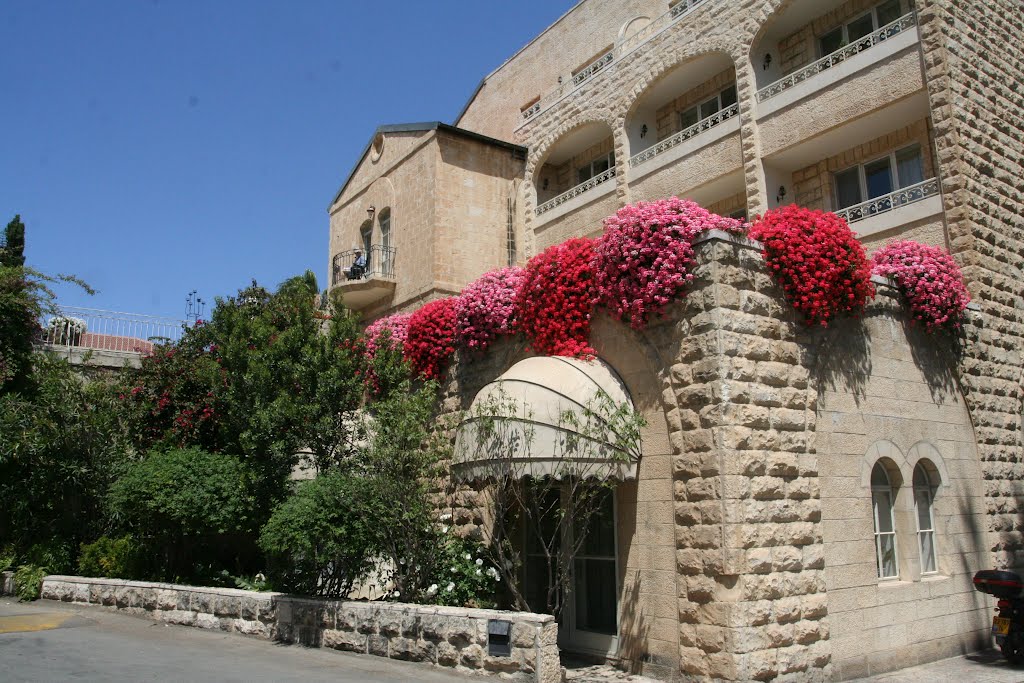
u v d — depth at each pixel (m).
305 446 13.91
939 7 15.10
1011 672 10.95
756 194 18.62
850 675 10.40
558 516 12.37
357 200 26.84
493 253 23.98
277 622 12.18
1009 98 15.98
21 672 9.07
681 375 10.52
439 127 23.48
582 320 12.44
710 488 9.84
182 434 17.27
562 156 26.08
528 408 10.98
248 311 18.81
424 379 16.23
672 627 10.23
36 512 17.34
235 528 14.30
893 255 13.12
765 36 19.72
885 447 11.83
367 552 12.20
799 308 11.04
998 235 14.68
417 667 10.18
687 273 10.67
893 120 16.64
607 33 26.27
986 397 13.72
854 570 10.84
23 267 18.86
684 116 22.92
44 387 17.23
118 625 13.34
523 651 9.38
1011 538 13.49
